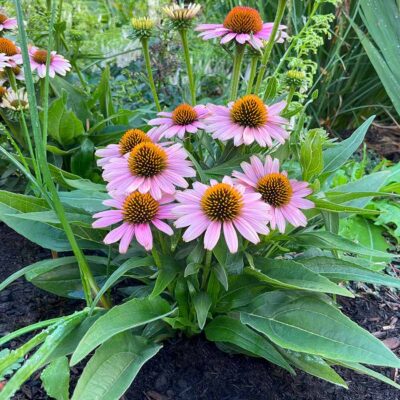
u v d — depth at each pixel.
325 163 0.51
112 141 0.64
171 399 0.42
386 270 0.62
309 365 0.40
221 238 0.39
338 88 0.91
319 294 0.43
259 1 0.85
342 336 0.37
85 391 0.34
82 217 0.46
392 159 0.86
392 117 0.88
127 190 0.37
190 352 0.45
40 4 0.77
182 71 0.89
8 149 0.61
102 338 0.35
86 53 0.82
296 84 0.50
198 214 0.36
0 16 0.62
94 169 0.61
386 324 0.53
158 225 0.37
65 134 0.60
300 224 0.38
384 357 0.35
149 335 0.43
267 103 0.50
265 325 0.40
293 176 0.50
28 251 0.58
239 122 0.41
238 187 0.38
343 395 0.44
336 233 0.43
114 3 1.09
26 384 0.43
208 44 0.90
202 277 0.43
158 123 0.45
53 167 0.48
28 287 0.53
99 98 0.67
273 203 0.39
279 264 0.42
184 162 0.39
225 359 0.45
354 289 0.58
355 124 0.97
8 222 0.46
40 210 0.47
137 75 0.83
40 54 0.57
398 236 0.66
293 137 0.48
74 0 0.94
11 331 0.47
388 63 0.74
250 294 0.43
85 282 0.41
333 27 0.86
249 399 0.42
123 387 0.35
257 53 0.48
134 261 0.40
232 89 0.49
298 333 0.38
